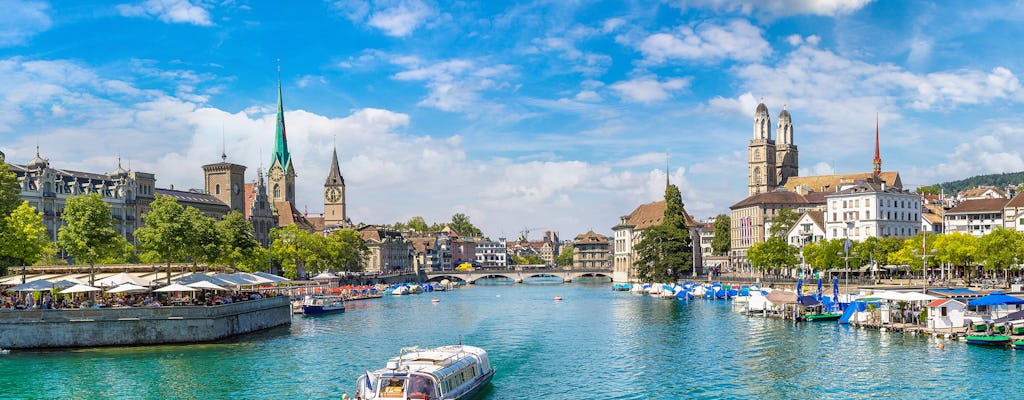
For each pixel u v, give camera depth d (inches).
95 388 2687.0
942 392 2608.3
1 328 3368.6
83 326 3437.5
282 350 3479.3
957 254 6112.2
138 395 2598.4
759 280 7283.5
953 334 3595.0
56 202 6737.2
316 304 5733.3
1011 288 5600.4
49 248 4623.5
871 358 3184.1
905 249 6579.7
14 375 2874.0
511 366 3164.4
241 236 5482.3
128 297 3941.9
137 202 7593.5
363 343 3784.5
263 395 2608.3
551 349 3614.7
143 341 3501.5
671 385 2790.4
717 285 7357.3
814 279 7308.1
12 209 4466.0
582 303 6683.1
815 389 2694.4
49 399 2539.4
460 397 2495.1
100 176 7628.0
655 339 3919.8
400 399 2297.0
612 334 4160.9
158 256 4559.5
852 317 4215.1
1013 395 2551.7
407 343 3791.8
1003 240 5900.6
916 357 3166.8
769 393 2652.6
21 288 3481.8
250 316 4104.3
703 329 4306.1
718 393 2664.9
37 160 7091.5
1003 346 3321.9
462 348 2834.6
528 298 7573.8
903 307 4197.8
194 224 4456.2
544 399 2598.4
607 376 2957.7
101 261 4810.5
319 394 2620.6
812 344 3587.6
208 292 4284.0
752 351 3452.3
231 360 3201.3
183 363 3122.5
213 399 2554.1
